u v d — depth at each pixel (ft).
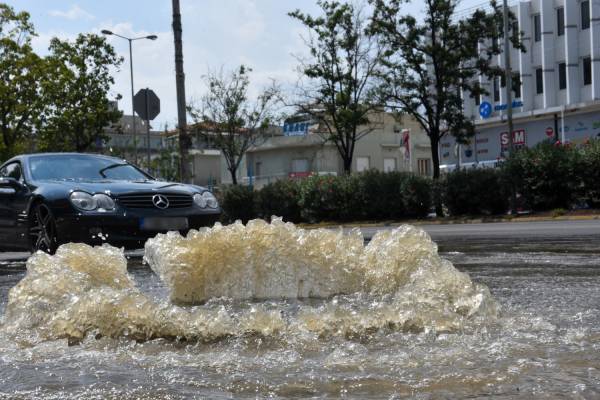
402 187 83.82
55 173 25.25
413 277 8.45
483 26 86.17
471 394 4.84
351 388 5.07
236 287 11.48
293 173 193.36
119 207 22.53
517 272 15.08
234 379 5.45
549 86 125.49
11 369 6.10
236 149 123.95
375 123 107.34
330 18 95.81
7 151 112.37
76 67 119.44
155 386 5.34
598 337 6.82
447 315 7.45
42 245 23.56
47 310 8.18
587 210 66.08
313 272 11.46
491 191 75.36
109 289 7.59
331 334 7.09
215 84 120.67
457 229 50.29
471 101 137.39
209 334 7.07
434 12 85.81
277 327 7.16
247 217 101.45
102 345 7.00
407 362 5.81
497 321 7.80
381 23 85.61
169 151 153.17
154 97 77.71
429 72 100.07
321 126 108.47
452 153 141.59
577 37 121.49
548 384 5.05
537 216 67.46
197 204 23.91
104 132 127.24
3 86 108.78
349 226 81.66
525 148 75.15
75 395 5.18
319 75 96.68
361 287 11.53
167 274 11.35
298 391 5.05
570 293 11.03
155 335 7.20
